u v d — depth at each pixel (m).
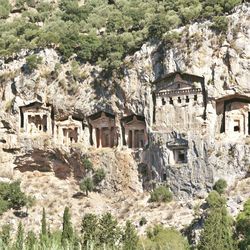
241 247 163.75
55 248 118.56
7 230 195.38
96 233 172.88
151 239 182.38
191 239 183.75
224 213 177.50
